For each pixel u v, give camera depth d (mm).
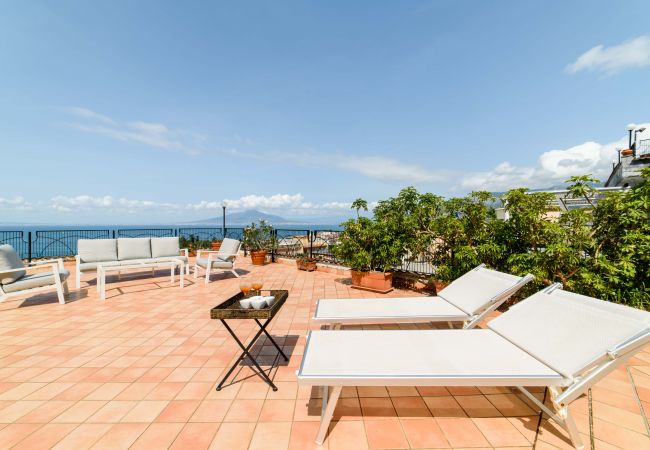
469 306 2941
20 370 2621
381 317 2820
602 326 1770
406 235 5621
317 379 1675
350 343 2141
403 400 2184
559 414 1671
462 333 2316
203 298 5109
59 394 2258
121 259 6461
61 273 4898
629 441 1745
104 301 4914
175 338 3373
